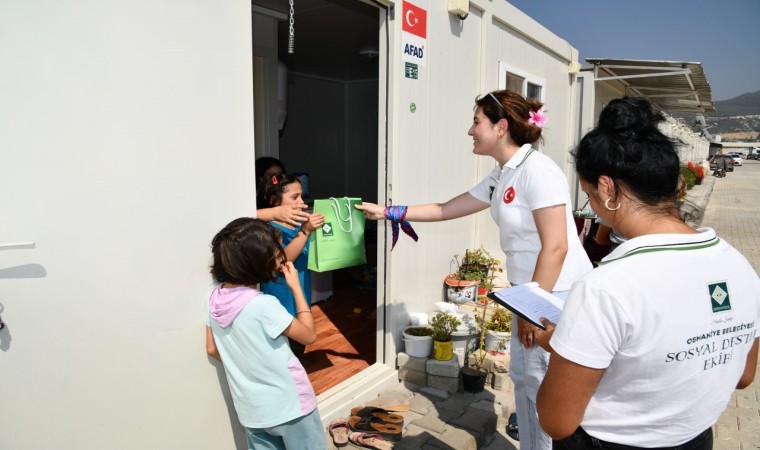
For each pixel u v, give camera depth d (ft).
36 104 5.39
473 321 12.69
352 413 10.30
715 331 3.74
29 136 5.37
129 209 6.23
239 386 6.58
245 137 7.48
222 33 7.05
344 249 9.42
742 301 3.87
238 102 7.34
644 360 3.66
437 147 13.52
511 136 7.51
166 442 6.88
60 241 5.68
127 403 6.42
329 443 9.39
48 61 5.44
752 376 4.49
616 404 3.95
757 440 10.84
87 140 5.81
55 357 5.74
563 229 6.71
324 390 10.77
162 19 6.36
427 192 13.23
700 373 3.76
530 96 20.25
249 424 6.61
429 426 9.94
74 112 5.68
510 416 10.54
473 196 8.89
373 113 29.96
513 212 7.27
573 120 25.86
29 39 5.30
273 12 16.34
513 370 7.73
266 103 16.79
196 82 6.80
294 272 7.07
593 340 3.66
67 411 5.90
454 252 15.26
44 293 5.60
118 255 6.18
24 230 5.41
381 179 11.76
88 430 6.10
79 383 5.97
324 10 16.26
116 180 6.09
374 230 23.26
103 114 5.92
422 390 11.52
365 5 14.05
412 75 12.04
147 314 6.51
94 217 5.93
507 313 12.56
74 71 5.64
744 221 45.98
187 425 7.11
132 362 6.42
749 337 3.98
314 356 12.84
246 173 7.54
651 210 3.93
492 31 16.29
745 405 12.46
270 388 6.44
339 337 14.21
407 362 11.89
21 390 5.52
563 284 7.16
